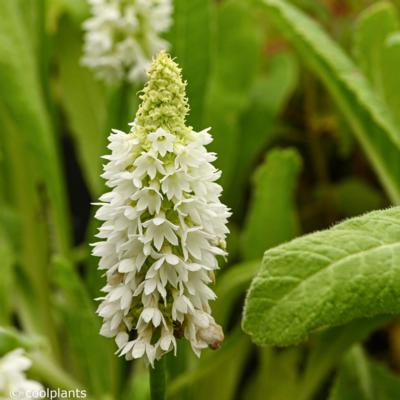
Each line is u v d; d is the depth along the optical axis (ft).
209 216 1.07
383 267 1.14
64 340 2.11
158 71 1.05
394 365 2.14
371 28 1.87
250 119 2.29
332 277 1.14
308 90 2.40
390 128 1.57
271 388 1.86
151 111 1.05
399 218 1.19
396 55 1.82
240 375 2.01
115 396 1.70
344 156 2.39
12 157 2.11
